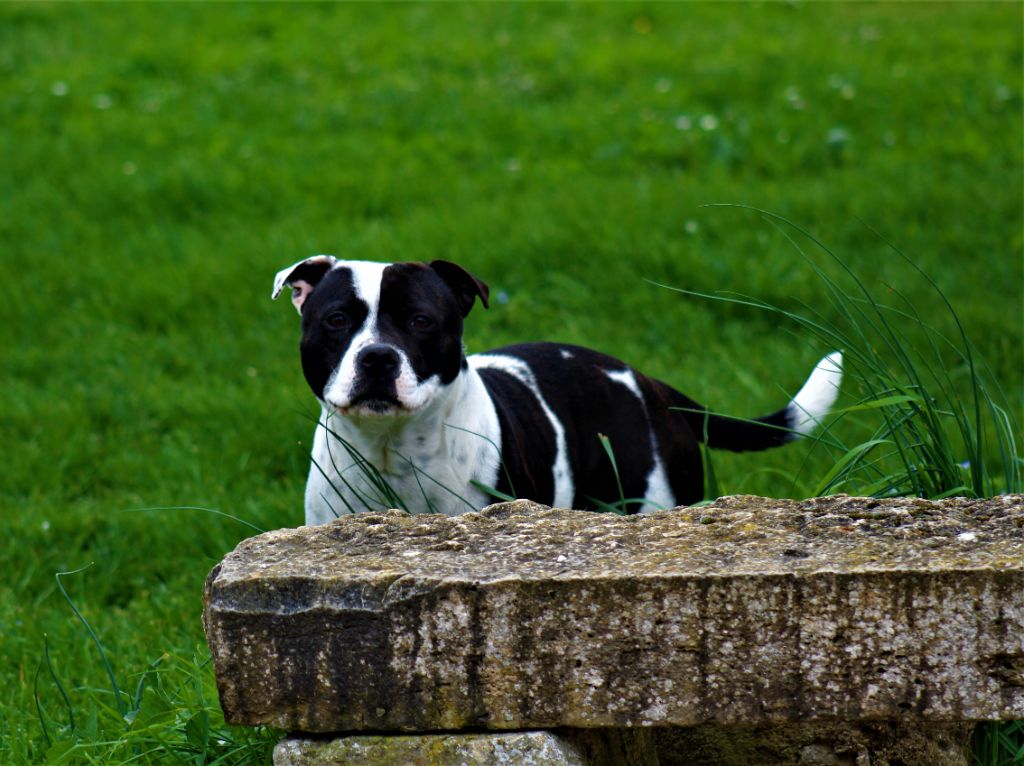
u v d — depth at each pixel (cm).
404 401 693
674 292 1411
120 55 2297
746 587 512
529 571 528
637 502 809
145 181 1769
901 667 514
